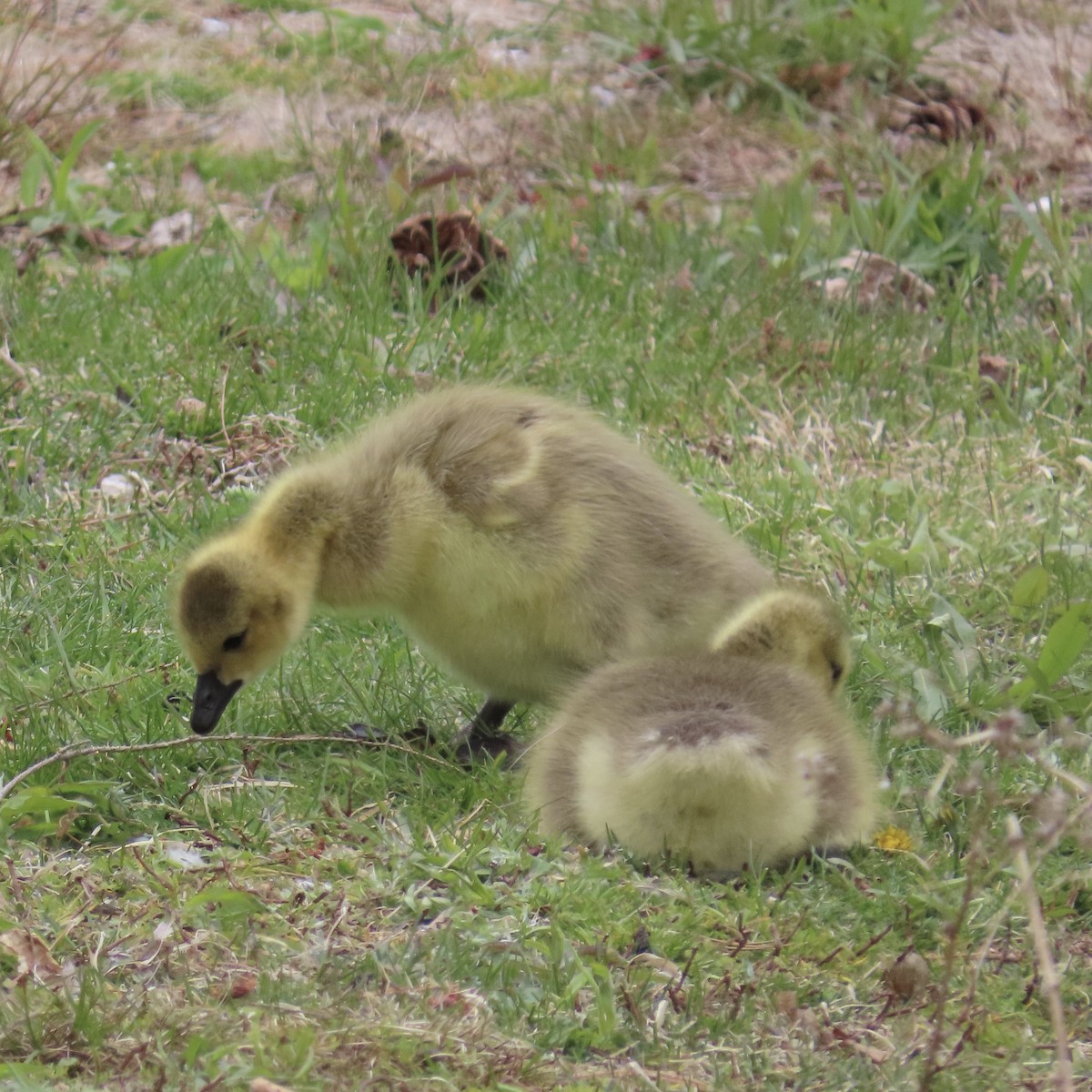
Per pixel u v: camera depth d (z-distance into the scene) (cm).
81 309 1577
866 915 818
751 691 877
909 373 1625
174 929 770
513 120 2239
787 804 830
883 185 2025
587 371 1544
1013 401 1584
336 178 1945
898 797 938
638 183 2123
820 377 1602
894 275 1808
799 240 1809
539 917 802
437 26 2588
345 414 1447
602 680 912
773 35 2433
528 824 889
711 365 1577
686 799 819
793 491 1338
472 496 961
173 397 1448
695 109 2350
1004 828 897
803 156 2119
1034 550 1276
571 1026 708
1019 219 1991
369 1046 683
